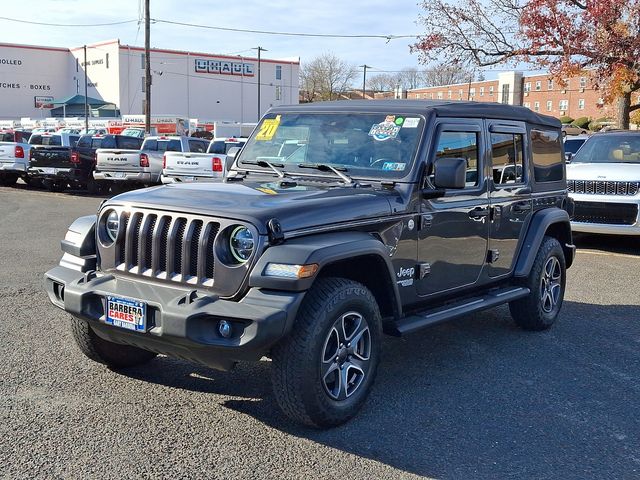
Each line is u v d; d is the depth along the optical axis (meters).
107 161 19.61
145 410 4.42
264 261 3.82
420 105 5.13
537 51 18.48
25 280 8.09
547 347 6.06
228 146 20.11
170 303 3.91
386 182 4.81
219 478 3.58
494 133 5.73
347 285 4.17
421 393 4.88
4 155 21.47
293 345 3.91
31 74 82.88
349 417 4.27
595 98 71.25
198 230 4.05
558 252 6.61
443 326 6.70
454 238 5.23
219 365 3.98
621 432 4.32
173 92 79.38
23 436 3.98
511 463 3.86
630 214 10.47
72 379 4.93
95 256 4.57
